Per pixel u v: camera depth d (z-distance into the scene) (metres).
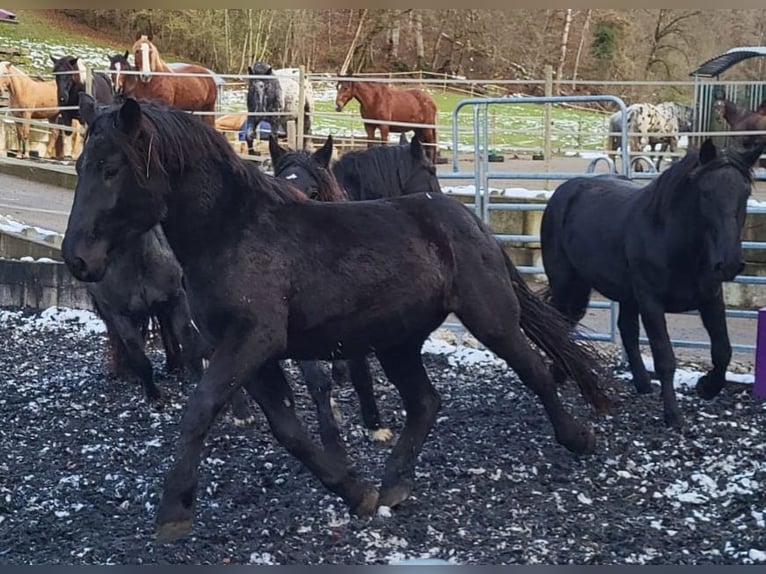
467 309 4.36
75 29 30.06
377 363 7.63
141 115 3.70
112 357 7.02
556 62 31.95
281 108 15.44
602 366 5.14
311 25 29.97
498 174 7.85
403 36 33.12
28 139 15.92
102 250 3.68
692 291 5.73
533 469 4.88
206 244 3.92
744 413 5.97
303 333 4.05
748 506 4.37
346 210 4.21
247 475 4.89
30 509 4.48
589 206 6.47
